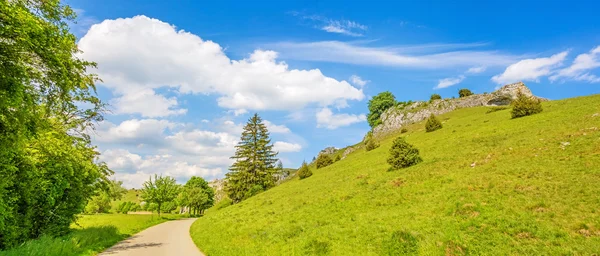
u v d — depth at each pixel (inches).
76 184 864.9
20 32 403.2
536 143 1033.5
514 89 3166.8
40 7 493.0
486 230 518.3
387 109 4389.8
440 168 1055.0
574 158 792.9
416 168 1154.0
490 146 1195.9
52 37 486.6
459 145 1392.7
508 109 2137.1
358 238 593.9
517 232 492.7
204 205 3533.5
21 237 666.2
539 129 1224.8
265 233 762.8
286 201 1267.2
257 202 1526.8
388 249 511.8
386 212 765.9
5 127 486.3
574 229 470.9
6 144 503.5
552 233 466.9
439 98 3878.0
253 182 2797.7
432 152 1409.9
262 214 1099.9
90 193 984.3
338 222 765.3
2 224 550.3
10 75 426.6
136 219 1910.7
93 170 876.6
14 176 599.8
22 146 564.4
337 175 1601.9
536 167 799.1
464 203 677.3
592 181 627.2
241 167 2893.7
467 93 3646.7
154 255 645.3
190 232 1139.9
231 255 594.2
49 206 768.9
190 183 3944.4
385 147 2142.0
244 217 1119.6
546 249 424.5
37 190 693.9
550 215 531.2
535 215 544.7
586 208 527.8
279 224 856.9
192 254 658.8
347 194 1040.2
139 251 703.7
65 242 620.7
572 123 1157.1
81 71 593.0
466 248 464.8
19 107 466.3
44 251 532.4
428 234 544.1
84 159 864.9
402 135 2787.9
